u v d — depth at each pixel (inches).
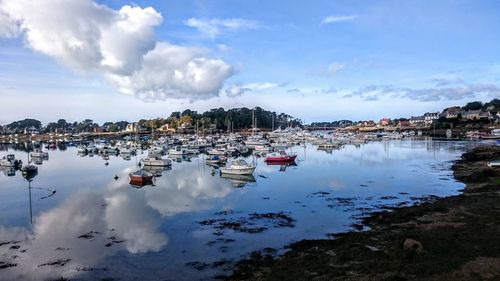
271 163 3198.8
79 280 879.7
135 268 936.9
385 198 1658.5
